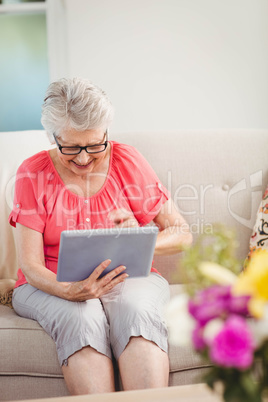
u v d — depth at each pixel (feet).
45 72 12.10
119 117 11.66
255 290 2.74
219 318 2.74
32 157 6.25
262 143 7.25
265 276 2.73
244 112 11.68
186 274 3.16
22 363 5.24
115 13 11.38
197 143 7.20
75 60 11.53
